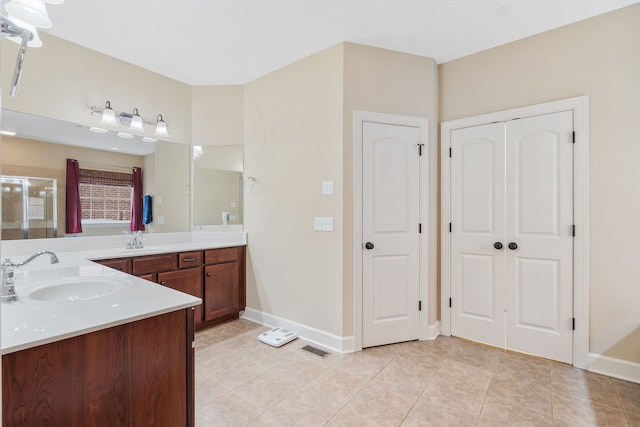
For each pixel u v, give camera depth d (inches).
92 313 43.0
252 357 96.4
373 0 81.7
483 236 107.2
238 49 105.7
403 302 108.3
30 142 94.2
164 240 126.3
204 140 133.1
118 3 82.6
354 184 101.5
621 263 86.0
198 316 115.0
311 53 108.1
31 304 47.2
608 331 87.5
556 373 87.9
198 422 67.5
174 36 98.3
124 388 42.4
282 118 117.4
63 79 100.1
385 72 105.6
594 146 89.4
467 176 110.3
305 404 73.9
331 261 103.7
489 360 95.4
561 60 94.0
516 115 101.0
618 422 67.8
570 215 92.8
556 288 94.9
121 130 114.0
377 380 84.0
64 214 101.0
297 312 113.0
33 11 46.2
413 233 109.3
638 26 83.9
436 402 74.7
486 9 85.4
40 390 35.8
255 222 126.1
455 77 113.0
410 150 108.9
